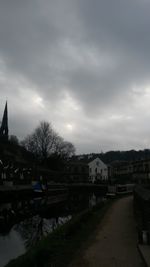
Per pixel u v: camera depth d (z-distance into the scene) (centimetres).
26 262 921
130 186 6209
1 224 2402
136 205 2119
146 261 902
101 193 7556
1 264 1280
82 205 4197
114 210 2683
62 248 1122
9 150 7888
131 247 1175
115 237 1393
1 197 4356
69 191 8312
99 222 1914
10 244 1688
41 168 8256
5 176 5641
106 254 1061
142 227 1305
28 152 9544
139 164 10069
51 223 2494
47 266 904
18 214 3053
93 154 15175
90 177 11775
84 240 1302
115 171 13012
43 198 5697
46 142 9800
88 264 933
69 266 912
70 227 1470
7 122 10375
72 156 12012
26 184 6369
